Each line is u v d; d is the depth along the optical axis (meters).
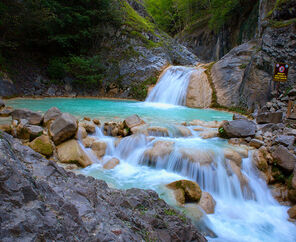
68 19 18.42
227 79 14.96
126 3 25.39
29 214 2.01
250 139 7.20
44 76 17.77
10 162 2.47
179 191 4.94
